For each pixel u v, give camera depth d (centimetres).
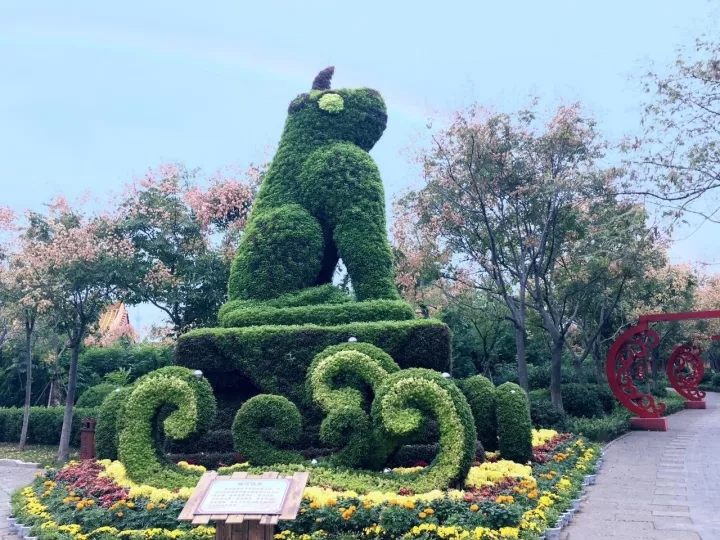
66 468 932
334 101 1166
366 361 873
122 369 2052
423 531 593
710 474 1060
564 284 1839
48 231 1480
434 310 2539
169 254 1650
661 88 1254
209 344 984
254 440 820
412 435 779
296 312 1027
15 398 2217
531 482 763
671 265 2544
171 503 687
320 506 633
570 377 2638
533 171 1650
